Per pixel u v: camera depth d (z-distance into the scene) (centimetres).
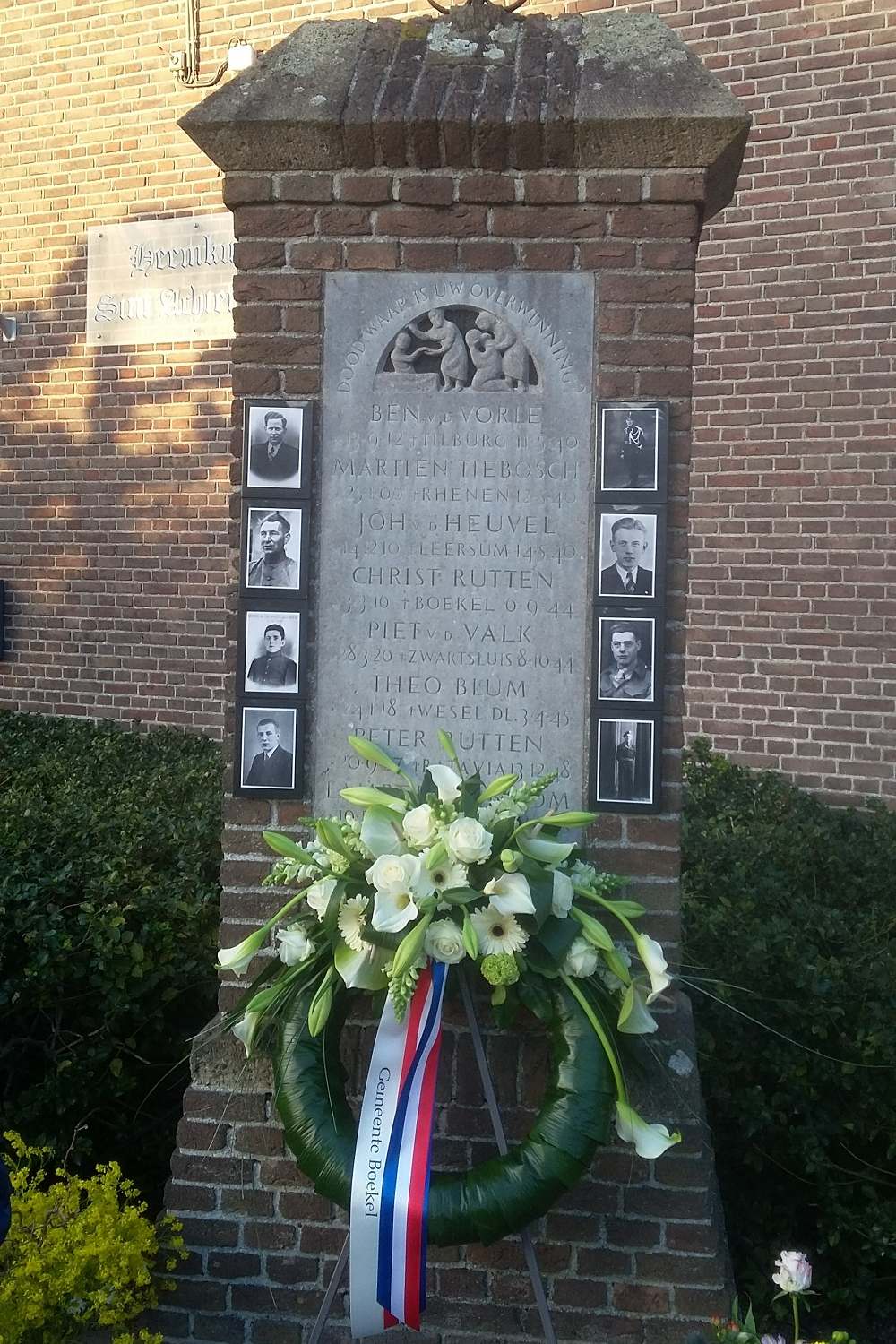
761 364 582
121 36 703
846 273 565
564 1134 238
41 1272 244
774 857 417
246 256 280
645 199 268
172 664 716
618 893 273
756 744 588
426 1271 250
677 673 274
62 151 725
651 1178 268
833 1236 309
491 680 278
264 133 273
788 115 571
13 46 733
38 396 743
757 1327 302
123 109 707
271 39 665
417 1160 235
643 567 270
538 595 276
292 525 280
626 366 271
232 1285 278
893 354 558
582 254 272
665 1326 265
